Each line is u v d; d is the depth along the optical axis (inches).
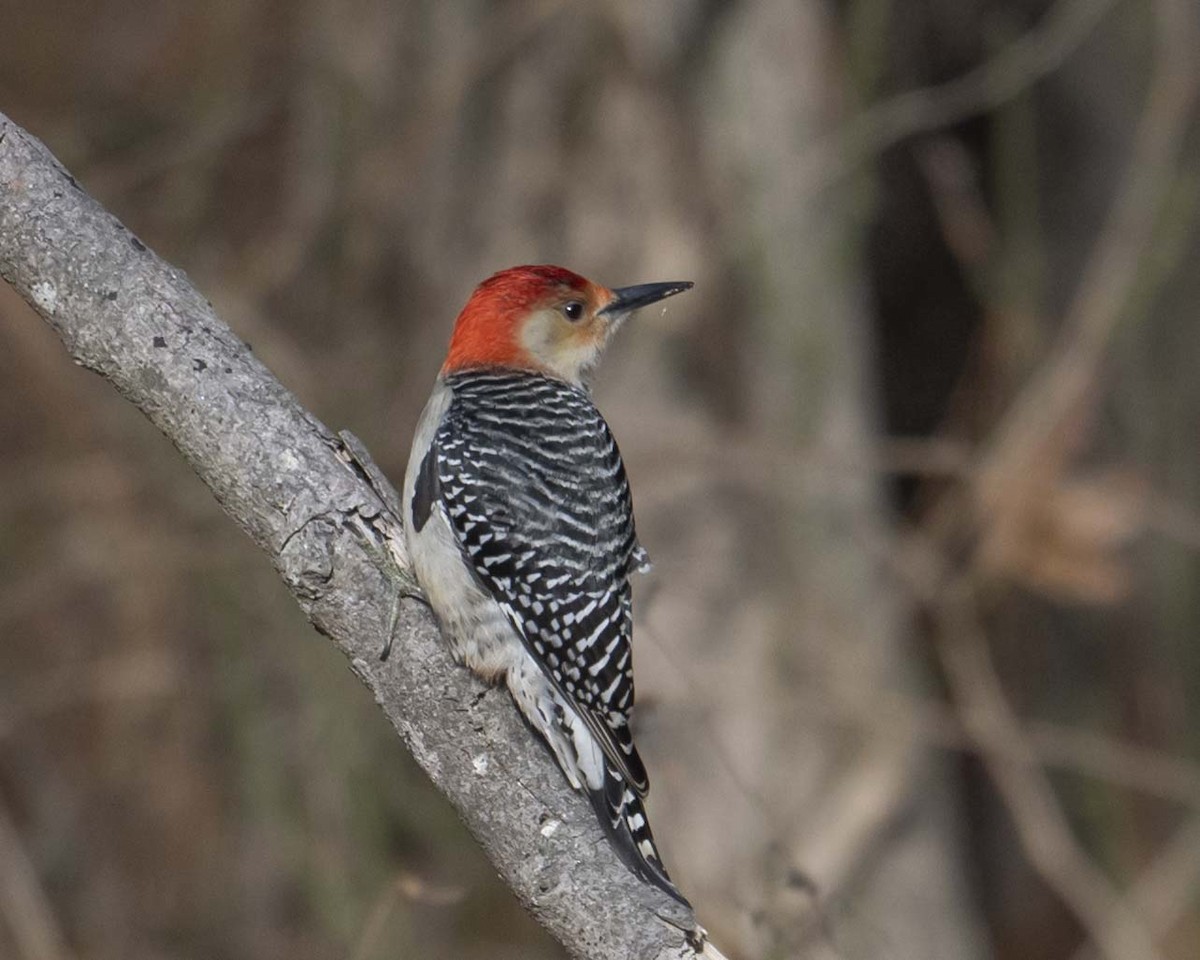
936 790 539.5
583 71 519.5
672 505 513.3
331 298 523.5
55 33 543.8
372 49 519.8
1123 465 552.7
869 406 542.9
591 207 522.3
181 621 506.3
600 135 520.7
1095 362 510.0
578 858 243.8
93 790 524.4
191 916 516.1
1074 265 621.3
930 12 597.3
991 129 596.4
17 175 243.9
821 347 523.5
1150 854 565.9
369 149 520.4
